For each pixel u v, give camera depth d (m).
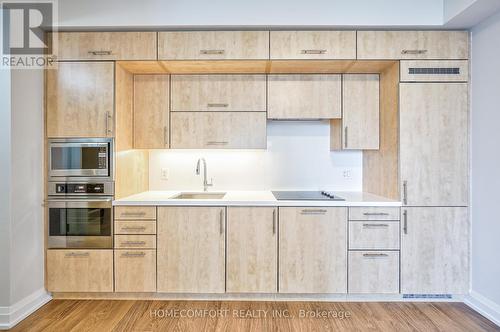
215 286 2.86
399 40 2.83
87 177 2.88
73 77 2.88
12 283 2.50
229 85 3.17
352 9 2.76
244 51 2.82
